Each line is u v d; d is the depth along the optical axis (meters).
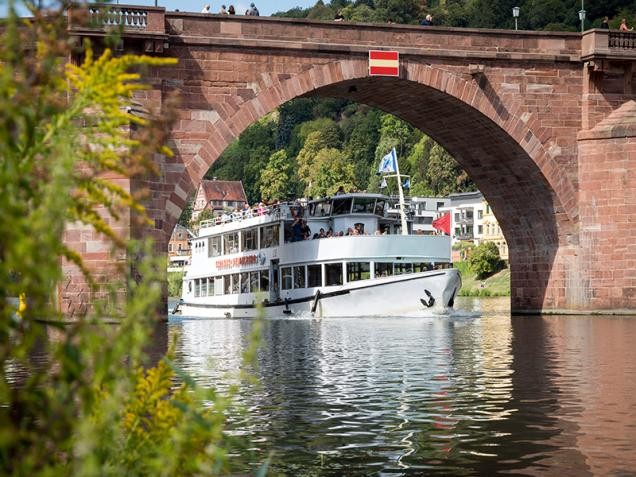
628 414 15.34
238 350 30.00
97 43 40.19
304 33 47.62
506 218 56.56
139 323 4.15
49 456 3.95
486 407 16.39
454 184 147.75
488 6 152.88
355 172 172.25
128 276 4.53
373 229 55.44
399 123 168.75
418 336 35.84
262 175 183.25
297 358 26.80
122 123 4.66
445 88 50.06
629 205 50.81
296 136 193.00
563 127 51.91
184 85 45.66
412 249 52.34
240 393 18.56
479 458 12.01
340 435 13.77
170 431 4.58
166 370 4.86
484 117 50.94
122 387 4.16
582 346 29.67
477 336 35.38
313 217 56.09
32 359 21.77
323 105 193.88
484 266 111.00
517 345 30.53
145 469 4.45
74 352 4.02
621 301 51.06
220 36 46.19
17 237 3.73
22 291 3.88
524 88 51.31
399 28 49.09
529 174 52.84
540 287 54.47
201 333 40.69
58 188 3.95
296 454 12.34
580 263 52.09
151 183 44.47
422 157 155.38
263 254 58.84
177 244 195.00
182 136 45.50
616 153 50.94
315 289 53.59
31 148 4.36
